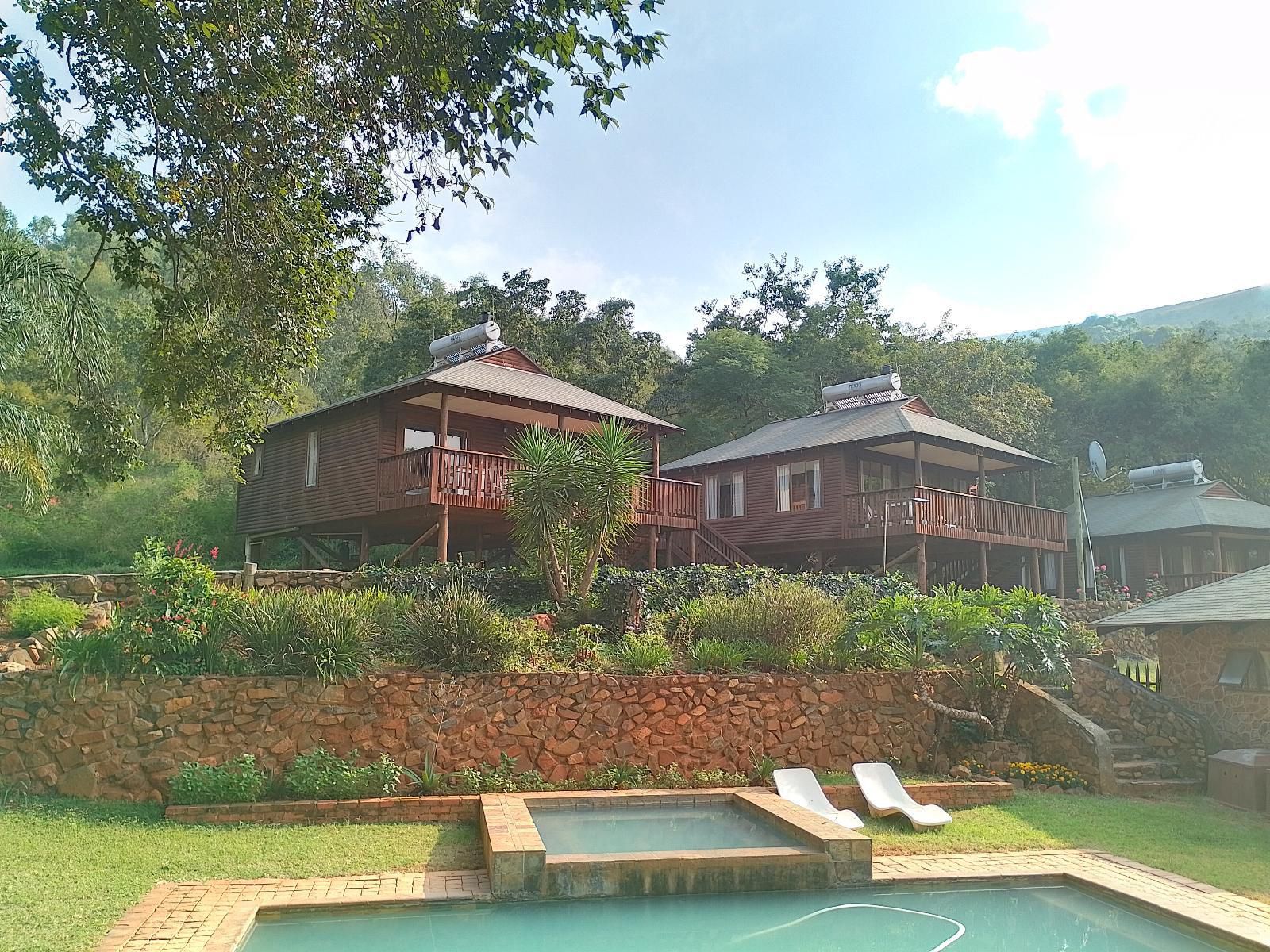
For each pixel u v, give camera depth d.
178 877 7.22
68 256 39.88
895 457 25.52
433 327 36.34
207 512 26.69
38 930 5.95
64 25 8.14
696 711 11.38
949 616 12.63
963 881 7.80
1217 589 13.41
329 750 9.84
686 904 7.27
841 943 6.59
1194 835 9.56
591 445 14.76
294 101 8.82
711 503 27.08
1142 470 32.09
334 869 7.62
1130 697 13.30
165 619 10.00
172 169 9.35
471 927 6.72
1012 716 13.20
